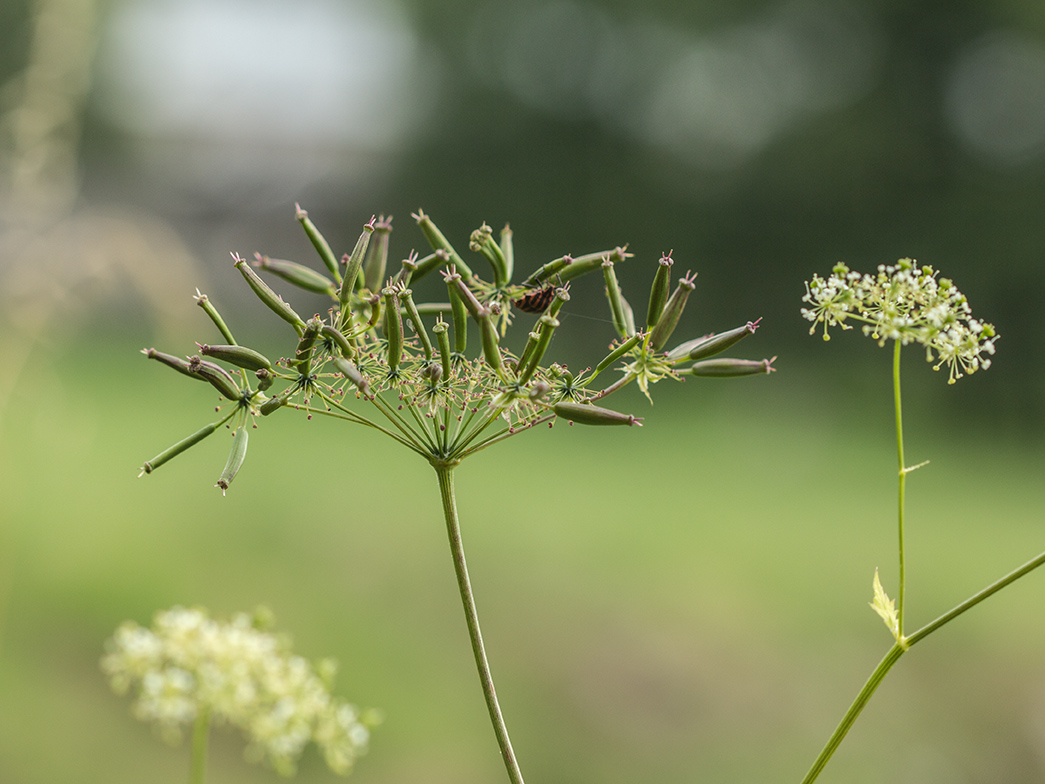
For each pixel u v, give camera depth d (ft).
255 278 5.67
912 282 6.00
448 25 95.96
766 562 36.86
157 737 19.88
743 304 91.86
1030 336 77.92
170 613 7.30
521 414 5.90
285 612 27.09
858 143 84.58
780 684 25.96
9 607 24.21
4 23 66.69
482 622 28.55
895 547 40.86
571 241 97.04
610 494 48.14
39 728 19.07
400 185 101.55
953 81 83.71
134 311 68.23
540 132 95.96
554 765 21.62
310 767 19.56
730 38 90.99
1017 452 70.38
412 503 41.96
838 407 75.20
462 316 6.12
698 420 70.44
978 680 26.61
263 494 40.04
